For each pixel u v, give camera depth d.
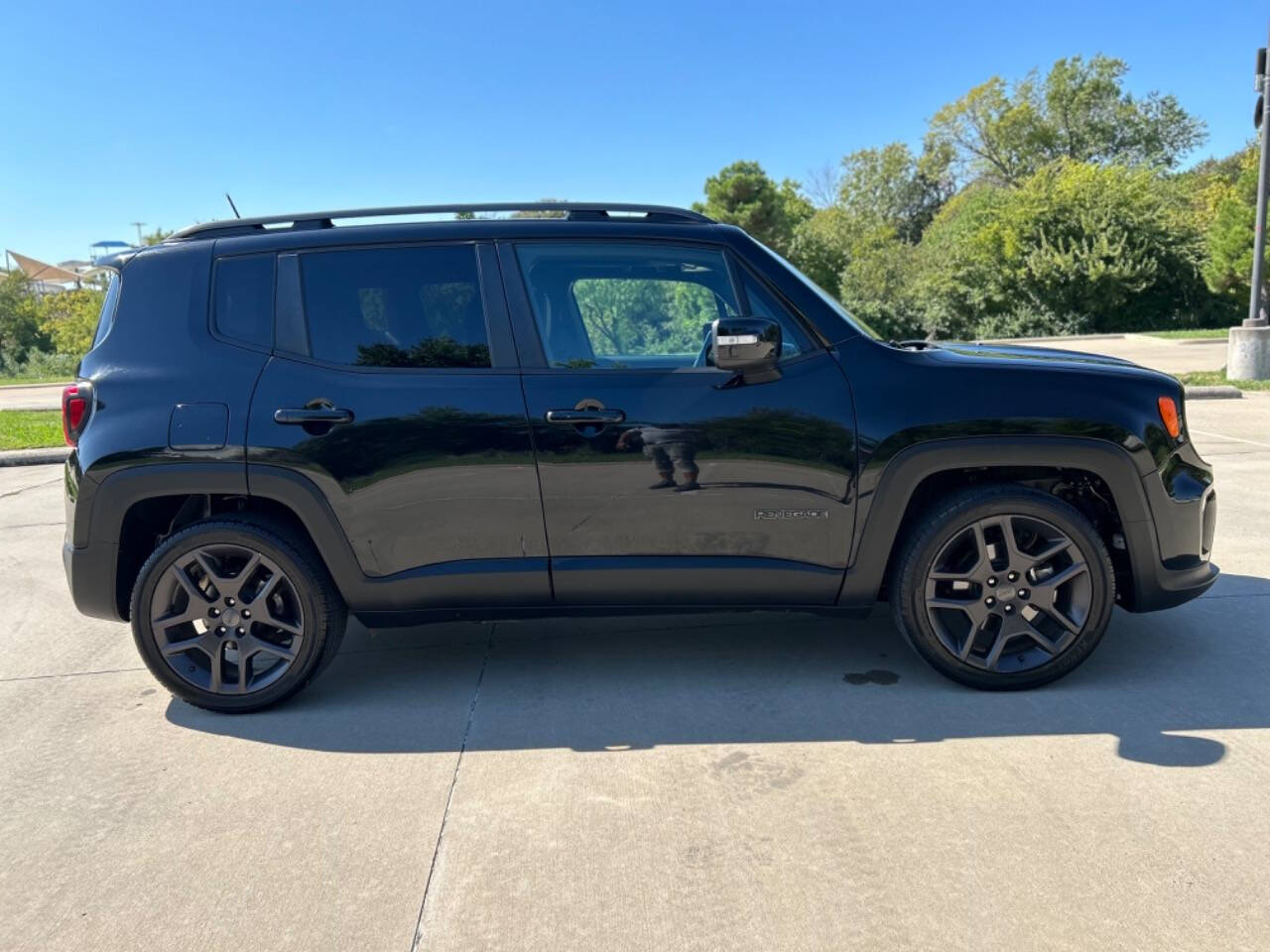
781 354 3.31
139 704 3.60
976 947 2.06
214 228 3.51
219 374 3.31
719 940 2.12
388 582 3.34
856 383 3.26
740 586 3.34
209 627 3.40
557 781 2.86
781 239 41.25
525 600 3.38
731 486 3.26
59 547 6.30
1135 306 33.94
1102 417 3.21
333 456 3.25
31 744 3.27
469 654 3.98
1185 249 32.81
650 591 3.35
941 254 40.41
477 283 3.37
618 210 3.46
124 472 3.29
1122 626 4.00
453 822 2.65
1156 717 3.14
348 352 3.33
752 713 3.28
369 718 3.38
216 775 2.98
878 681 3.52
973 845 2.44
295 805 2.78
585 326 3.41
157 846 2.59
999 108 54.16
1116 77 52.03
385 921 2.23
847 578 3.33
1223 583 4.53
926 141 57.56
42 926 2.26
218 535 3.33
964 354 3.54
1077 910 2.17
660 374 3.28
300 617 3.39
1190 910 2.16
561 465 3.25
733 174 40.44
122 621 3.52
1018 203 35.38
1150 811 2.57
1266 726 3.06
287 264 3.40
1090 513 3.54
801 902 2.24
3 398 20.42
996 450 3.21
